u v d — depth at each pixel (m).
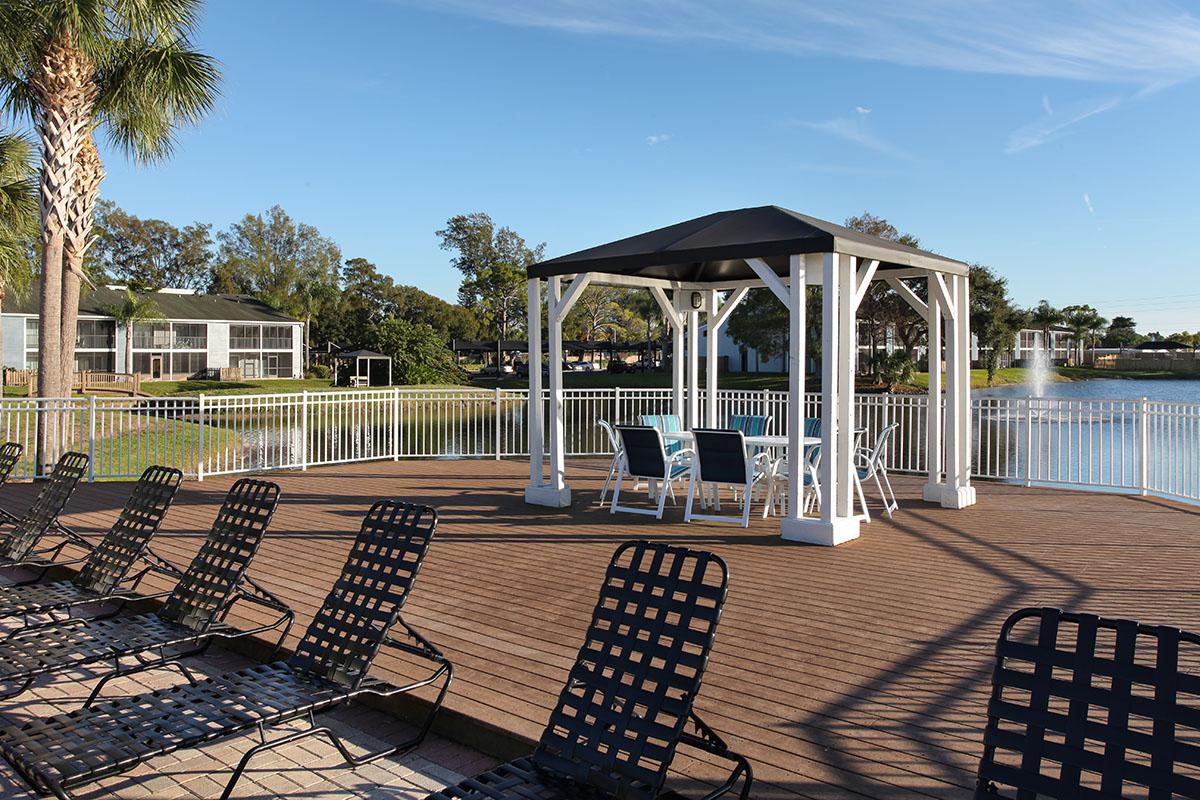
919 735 3.06
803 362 6.45
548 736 2.59
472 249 70.12
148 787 3.00
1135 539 6.60
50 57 10.42
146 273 69.81
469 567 5.71
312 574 5.55
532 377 8.14
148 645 3.59
